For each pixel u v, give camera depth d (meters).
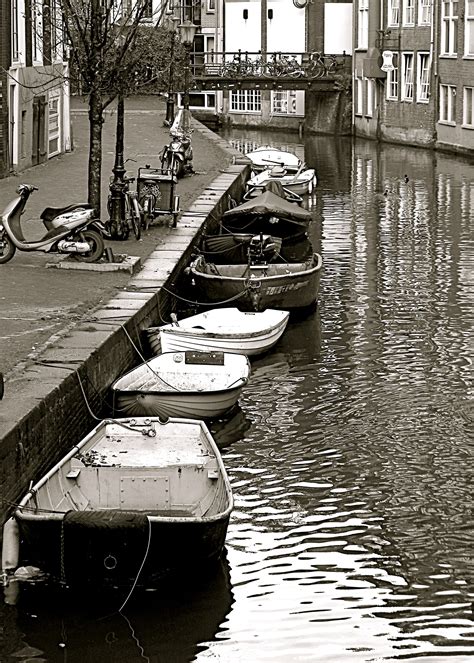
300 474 17.75
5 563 13.59
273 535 15.54
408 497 16.83
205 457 15.86
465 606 13.73
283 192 40.62
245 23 97.94
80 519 13.30
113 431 16.58
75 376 16.66
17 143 40.12
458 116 69.69
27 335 18.77
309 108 92.12
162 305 23.67
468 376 22.69
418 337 25.66
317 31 93.94
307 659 12.59
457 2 69.44
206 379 20.33
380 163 64.75
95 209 25.27
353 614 13.51
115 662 12.48
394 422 19.98
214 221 35.25
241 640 12.94
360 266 33.62
